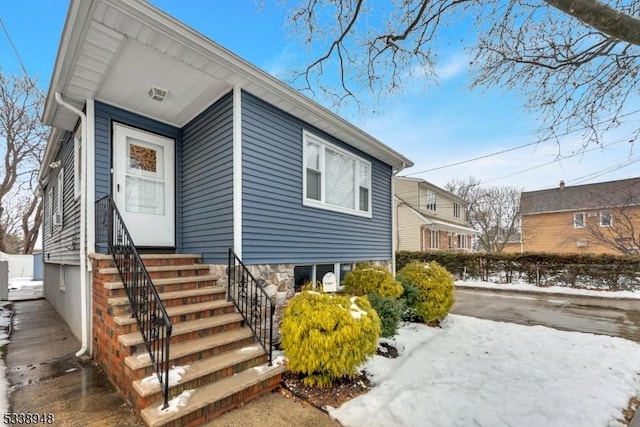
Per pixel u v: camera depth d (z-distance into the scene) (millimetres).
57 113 4629
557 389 3355
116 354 3232
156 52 3465
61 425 2590
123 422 2631
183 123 5277
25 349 4500
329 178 6258
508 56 3893
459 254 13609
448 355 4406
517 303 8906
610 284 10508
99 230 4277
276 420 2754
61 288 6836
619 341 5094
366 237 7352
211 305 3879
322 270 6074
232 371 3229
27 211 16766
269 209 4723
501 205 24859
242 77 4082
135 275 3264
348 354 3260
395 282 5672
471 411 2891
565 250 20781
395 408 2930
